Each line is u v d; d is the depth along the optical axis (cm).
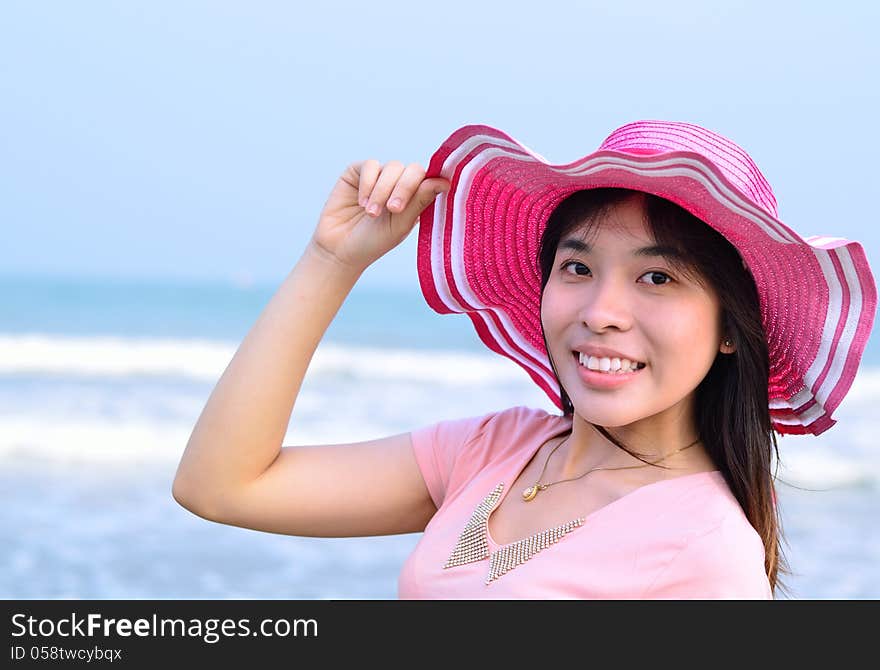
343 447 197
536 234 188
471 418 198
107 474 1076
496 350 209
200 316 3397
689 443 170
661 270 155
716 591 149
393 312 3509
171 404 1545
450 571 168
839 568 799
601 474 169
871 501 1053
